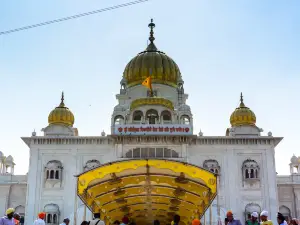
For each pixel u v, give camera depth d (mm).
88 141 47000
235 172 46156
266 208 45031
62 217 44938
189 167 18703
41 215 18188
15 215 18734
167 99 50312
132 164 18719
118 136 45375
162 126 45562
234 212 44875
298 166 52594
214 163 46156
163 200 23750
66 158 46625
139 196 22984
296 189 50031
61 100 51406
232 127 49031
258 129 48562
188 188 21078
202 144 46844
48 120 49625
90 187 19875
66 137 46781
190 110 49438
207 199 20500
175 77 54938
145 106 48250
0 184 50438
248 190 45562
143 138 45562
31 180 45844
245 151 46812
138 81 53969
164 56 56156
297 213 49469
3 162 53719
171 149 45656
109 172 18703
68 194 45469
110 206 24125
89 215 40469
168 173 19828
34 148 46875
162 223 27688
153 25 61219
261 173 46219
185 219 26969
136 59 55719
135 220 27500
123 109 48875
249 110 49875
